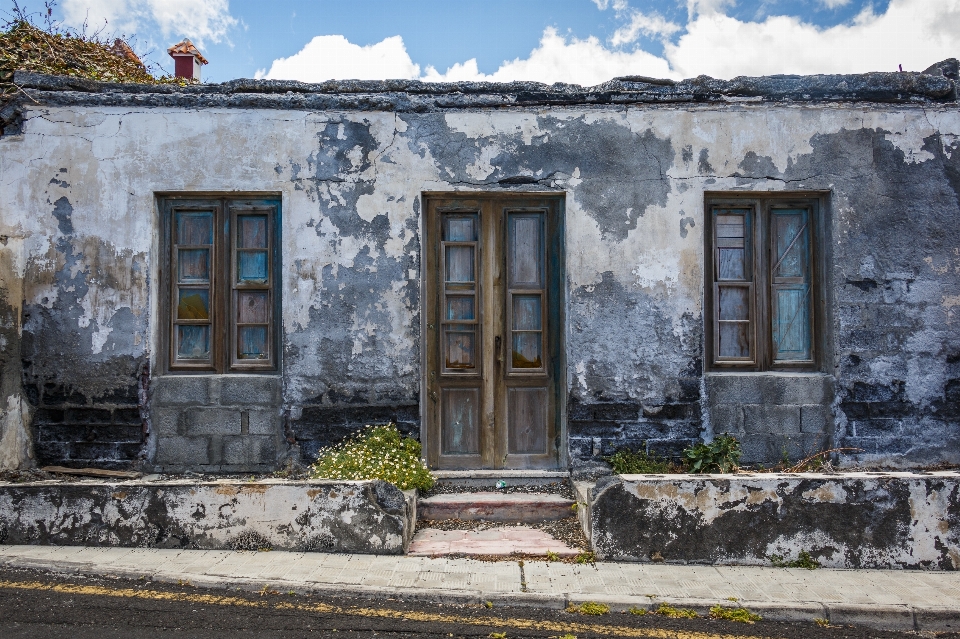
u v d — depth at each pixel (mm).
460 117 5277
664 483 4191
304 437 5207
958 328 5250
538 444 5422
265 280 5410
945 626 3484
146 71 8328
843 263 5238
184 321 5391
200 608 3504
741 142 5270
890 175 5273
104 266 5230
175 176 5250
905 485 4141
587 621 3465
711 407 5242
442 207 5406
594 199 5250
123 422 5203
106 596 3611
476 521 4852
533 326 5445
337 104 5262
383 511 4270
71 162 5246
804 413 5238
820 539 4133
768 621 3512
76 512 4270
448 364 5426
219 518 4270
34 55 6844
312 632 3285
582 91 5258
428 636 3275
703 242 5273
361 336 5230
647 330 5227
